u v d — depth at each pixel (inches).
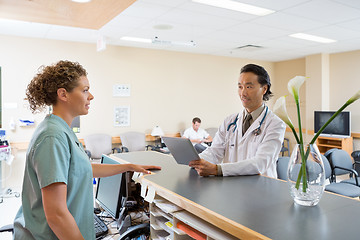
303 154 40.6
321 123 245.1
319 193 39.5
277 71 301.1
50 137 38.5
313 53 253.3
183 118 251.4
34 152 38.4
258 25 165.2
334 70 254.2
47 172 36.9
